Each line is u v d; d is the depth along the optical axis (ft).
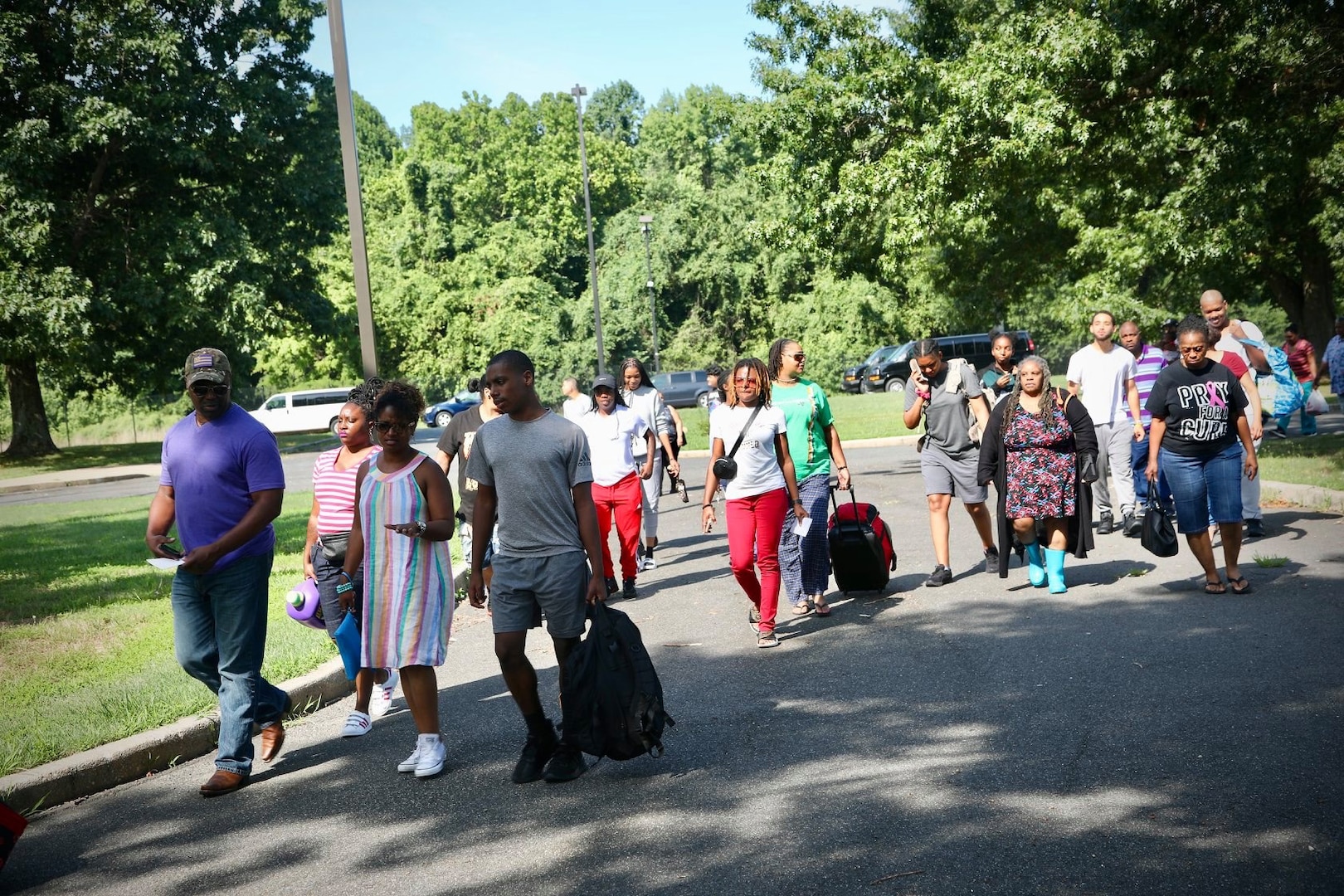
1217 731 16.33
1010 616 24.73
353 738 19.77
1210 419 24.57
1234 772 14.75
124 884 13.82
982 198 58.85
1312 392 54.39
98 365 120.26
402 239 222.48
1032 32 57.57
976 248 86.22
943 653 22.06
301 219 131.44
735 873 12.81
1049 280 90.53
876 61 60.39
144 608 32.07
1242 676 18.89
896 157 56.85
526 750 16.78
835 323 180.86
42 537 53.93
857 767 16.02
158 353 127.24
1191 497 24.82
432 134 288.92
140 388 135.64
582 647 16.22
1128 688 18.78
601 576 16.88
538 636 27.04
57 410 162.20
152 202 122.21
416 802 16.07
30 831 15.96
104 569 41.01
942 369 28.91
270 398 152.25
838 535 26.89
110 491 88.94
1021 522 26.40
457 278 213.46
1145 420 34.14
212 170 117.50
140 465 112.68
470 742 18.84
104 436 161.17
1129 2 52.95
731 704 19.77
